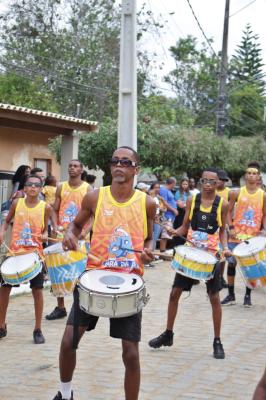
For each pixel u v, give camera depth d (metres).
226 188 10.21
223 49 27.78
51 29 32.00
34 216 7.23
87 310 4.23
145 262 4.53
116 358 6.35
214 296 6.54
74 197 8.30
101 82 31.19
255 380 5.78
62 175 15.96
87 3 32.25
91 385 5.52
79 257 7.41
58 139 17.95
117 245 4.51
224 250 6.80
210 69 45.72
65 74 30.88
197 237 6.92
